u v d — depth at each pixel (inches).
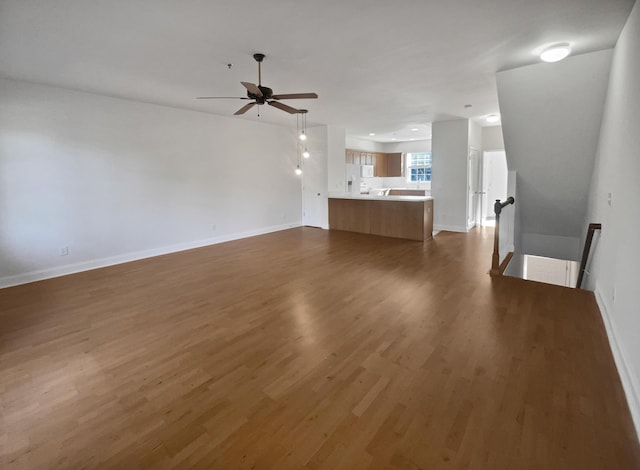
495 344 102.0
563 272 278.5
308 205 331.3
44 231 174.9
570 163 181.3
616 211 110.3
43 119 170.7
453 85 173.2
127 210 206.8
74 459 63.7
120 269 191.6
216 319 124.4
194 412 76.0
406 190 438.6
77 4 92.4
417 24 105.8
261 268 189.9
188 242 241.0
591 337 105.0
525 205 226.1
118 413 76.1
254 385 85.3
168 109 222.5
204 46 121.2
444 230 299.3
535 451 62.9
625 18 103.2
